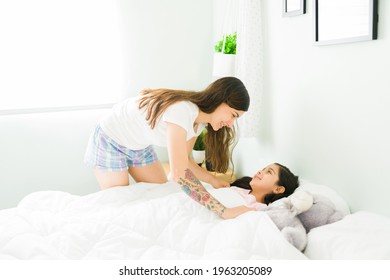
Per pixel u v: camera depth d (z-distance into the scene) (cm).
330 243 120
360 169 141
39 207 153
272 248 117
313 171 167
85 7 233
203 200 140
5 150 229
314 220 136
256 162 217
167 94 145
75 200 160
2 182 231
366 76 133
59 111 237
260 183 169
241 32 194
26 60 226
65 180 247
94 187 256
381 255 108
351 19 135
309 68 162
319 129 160
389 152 127
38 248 119
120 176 179
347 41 136
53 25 228
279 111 187
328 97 152
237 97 141
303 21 162
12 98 227
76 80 239
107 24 240
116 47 244
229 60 202
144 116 157
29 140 233
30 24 223
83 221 137
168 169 247
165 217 139
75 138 245
